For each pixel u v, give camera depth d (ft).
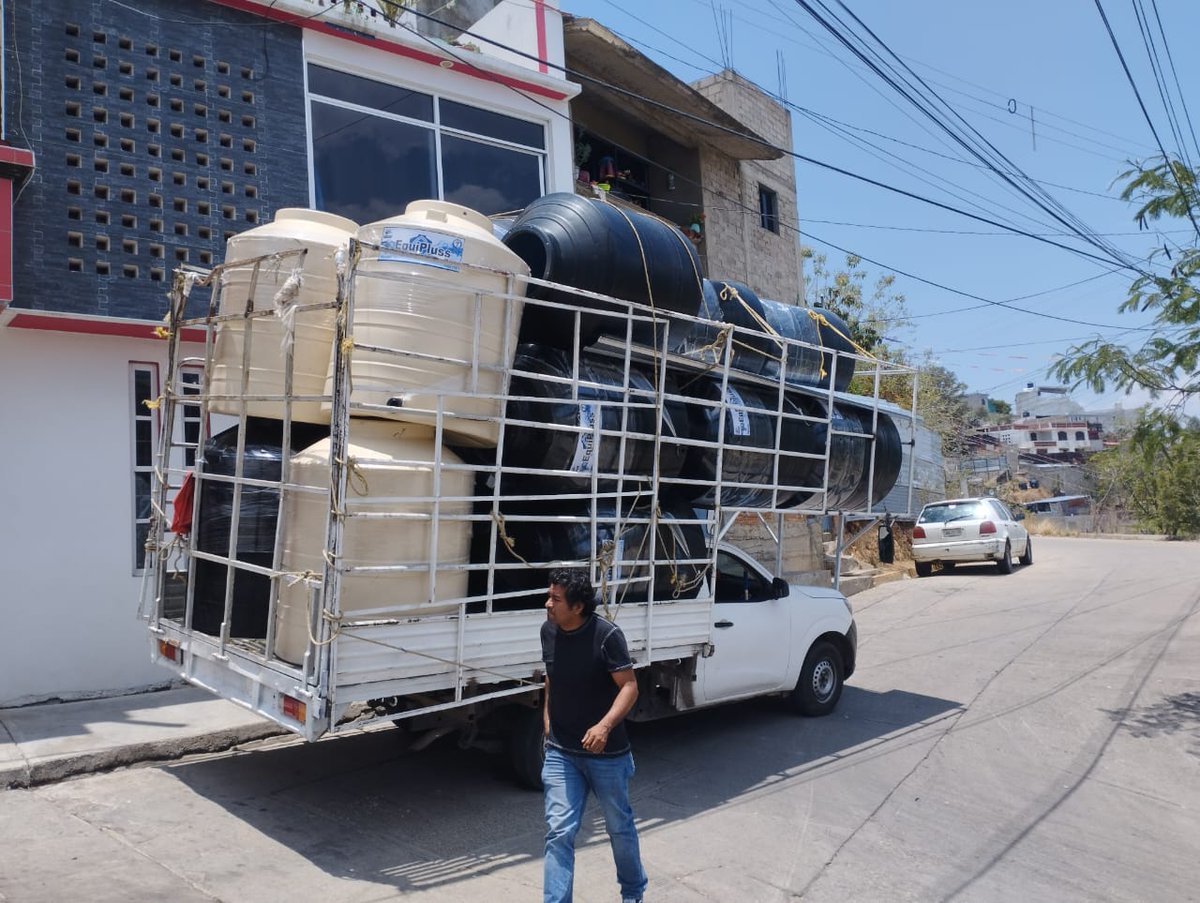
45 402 25.27
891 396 83.92
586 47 44.55
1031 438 264.52
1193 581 55.88
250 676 17.04
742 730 25.90
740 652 24.67
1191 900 16.15
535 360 19.62
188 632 19.15
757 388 25.62
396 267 16.92
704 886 15.94
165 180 26.81
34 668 24.77
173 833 17.11
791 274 63.98
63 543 25.31
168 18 27.32
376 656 16.15
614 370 21.15
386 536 16.31
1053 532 133.90
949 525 60.34
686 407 22.97
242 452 17.79
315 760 21.83
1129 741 25.07
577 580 14.33
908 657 35.63
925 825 19.17
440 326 17.02
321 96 30.73
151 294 26.23
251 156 28.50
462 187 34.40
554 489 19.42
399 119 32.73
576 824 13.87
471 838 17.51
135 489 26.48
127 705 24.67
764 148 55.67
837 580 28.91
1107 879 16.89
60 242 24.93
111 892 14.44
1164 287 29.55
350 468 15.80
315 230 18.72
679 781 21.56
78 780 19.90
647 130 54.65
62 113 25.29
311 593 15.76
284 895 14.82
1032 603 47.91
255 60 28.86
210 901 14.43
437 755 22.34
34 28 25.08
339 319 15.69
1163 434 30.07
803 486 26.05
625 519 20.08
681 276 21.54
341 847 16.85
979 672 32.99
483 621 17.75
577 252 19.89
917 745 24.63
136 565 26.37
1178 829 19.33
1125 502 162.91
